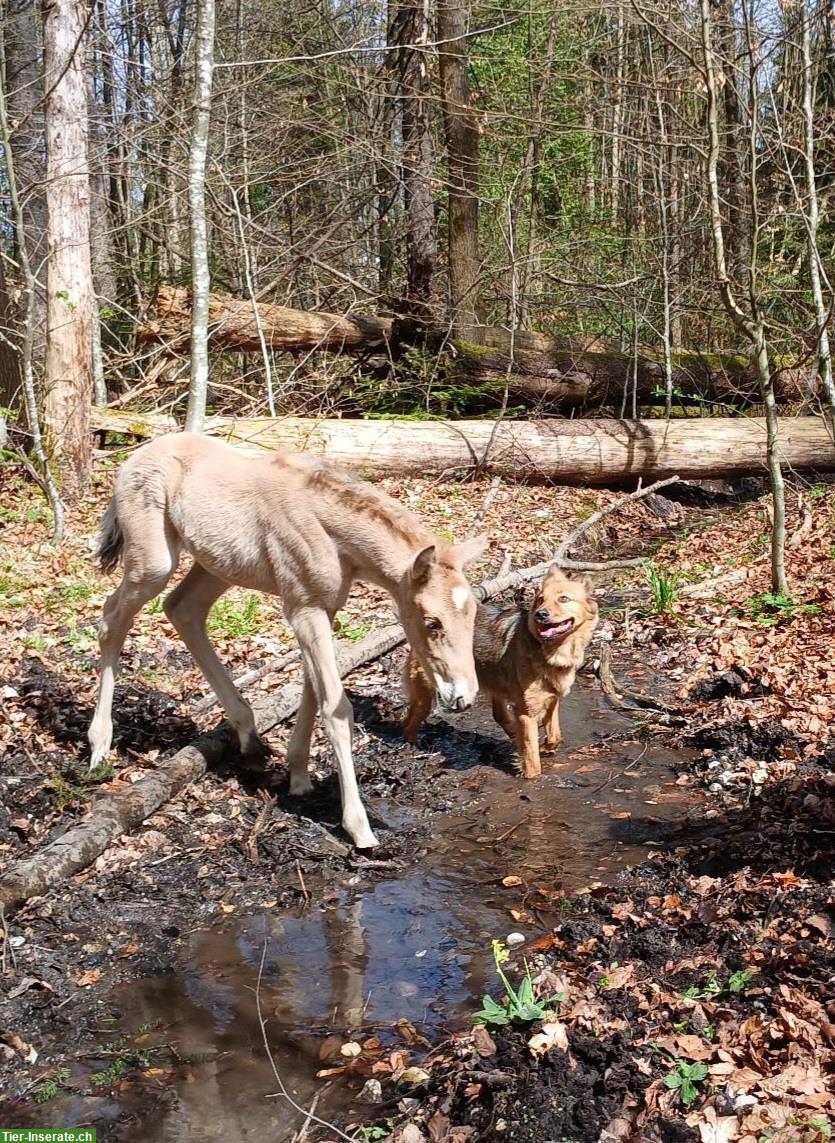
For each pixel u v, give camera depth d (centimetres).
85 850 385
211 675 439
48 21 686
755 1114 282
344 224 1095
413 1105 303
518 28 1165
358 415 959
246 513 407
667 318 912
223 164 931
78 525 658
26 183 818
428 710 463
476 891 378
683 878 362
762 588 585
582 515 775
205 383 630
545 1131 290
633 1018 312
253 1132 303
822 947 319
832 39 643
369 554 393
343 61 1041
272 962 353
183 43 1078
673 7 604
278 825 411
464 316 945
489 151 1180
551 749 461
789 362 895
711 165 536
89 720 460
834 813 378
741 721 453
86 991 344
